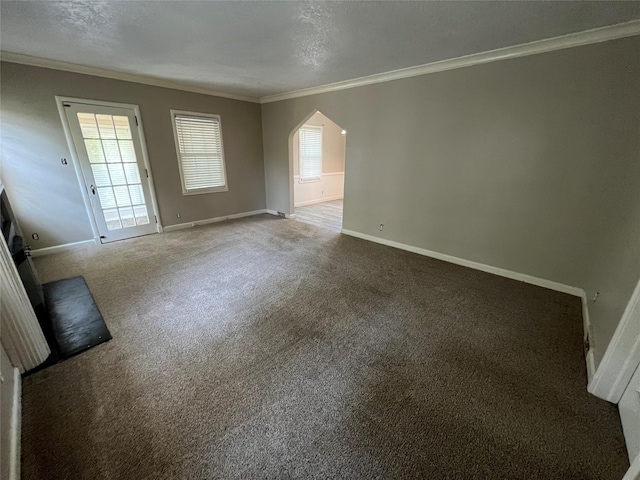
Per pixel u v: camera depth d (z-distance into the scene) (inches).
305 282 121.6
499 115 116.9
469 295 111.8
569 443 54.6
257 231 196.7
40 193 141.6
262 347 81.0
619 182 95.1
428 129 139.6
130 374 70.2
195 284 118.2
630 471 39.4
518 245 123.2
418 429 57.1
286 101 206.5
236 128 215.9
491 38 99.1
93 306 100.3
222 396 64.4
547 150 108.5
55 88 136.7
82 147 149.6
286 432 56.3
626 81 89.6
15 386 61.3
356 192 180.7
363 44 105.5
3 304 62.5
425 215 151.4
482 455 52.2
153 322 91.6
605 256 96.0
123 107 159.2
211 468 49.6
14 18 85.9
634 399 55.1
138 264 137.3
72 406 60.9
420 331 89.0
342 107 173.5
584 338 84.7
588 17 82.0
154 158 177.6
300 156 274.7
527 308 102.5
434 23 87.1
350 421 58.7
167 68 141.7
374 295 111.3
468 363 75.5
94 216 160.4
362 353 79.0
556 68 100.8
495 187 124.5
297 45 106.9
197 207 207.6
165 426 57.0
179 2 75.7
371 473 49.1
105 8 79.1
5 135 128.7
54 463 49.6
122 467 49.3
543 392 66.4
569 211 107.7
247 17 84.0
